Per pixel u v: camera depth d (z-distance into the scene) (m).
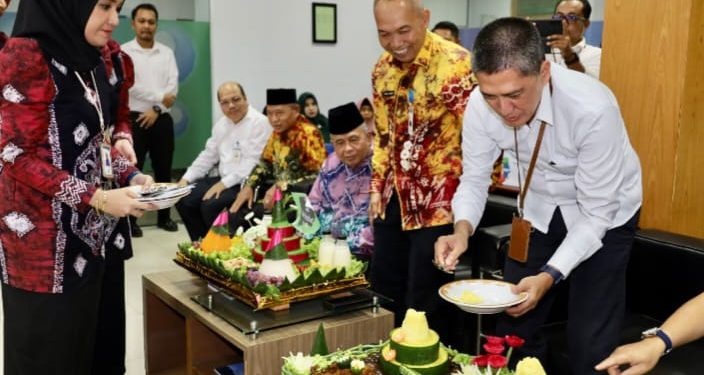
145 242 5.27
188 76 5.76
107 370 2.23
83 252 1.86
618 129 1.65
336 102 6.51
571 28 3.71
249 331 1.98
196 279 2.62
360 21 6.49
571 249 1.68
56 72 1.71
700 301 1.30
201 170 4.76
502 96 1.52
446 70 2.24
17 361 1.88
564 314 2.39
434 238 2.41
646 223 2.55
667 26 2.37
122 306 2.21
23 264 1.79
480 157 1.99
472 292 1.66
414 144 2.36
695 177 2.51
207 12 5.82
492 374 1.49
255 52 6.00
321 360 1.70
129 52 5.22
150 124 5.33
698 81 2.41
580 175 1.71
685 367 1.94
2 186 1.78
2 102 1.69
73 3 1.67
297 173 4.02
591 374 1.87
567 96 1.66
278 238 2.20
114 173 2.13
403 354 1.59
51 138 1.74
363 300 2.22
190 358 2.35
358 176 3.15
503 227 2.73
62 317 1.84
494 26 1.52
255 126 4.46
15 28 1.73
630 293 2.40
